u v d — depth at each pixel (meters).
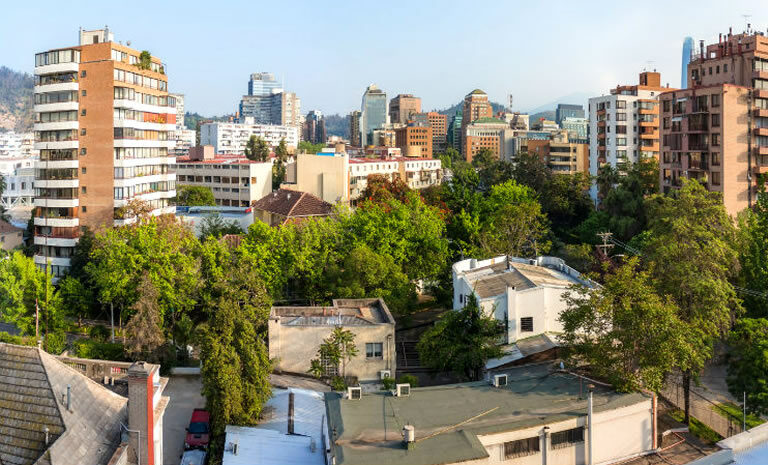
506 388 49.09
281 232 86.75
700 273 65.06
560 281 70.19
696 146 114.00
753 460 40.47
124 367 42.47
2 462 31.05
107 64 103.88
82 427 32.78
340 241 89.38
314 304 84.44
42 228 105.94
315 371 60.94
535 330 63.56
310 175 158.38
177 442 51.72
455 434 41.16
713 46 128.38
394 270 82.44
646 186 129.38
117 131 104.19
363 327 62.72
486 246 97.44
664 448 48.28
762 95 111.19
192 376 64.88
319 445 47.41
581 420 43.91
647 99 159.62
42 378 33.16
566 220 146.00
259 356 53.56
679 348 48.47
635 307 49.66
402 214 93.25
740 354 57.78
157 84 115.56
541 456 42.94
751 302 76.75
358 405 45.97
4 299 80.06
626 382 48.03
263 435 48.72
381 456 38.56
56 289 94.56
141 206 102.19
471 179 138.38
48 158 105.88
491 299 62.62
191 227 111.00
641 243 90.00
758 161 111.75
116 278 80.25
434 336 60.88
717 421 55.88
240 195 180.75
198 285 79.12
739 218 88.81
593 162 168.38
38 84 106.19
